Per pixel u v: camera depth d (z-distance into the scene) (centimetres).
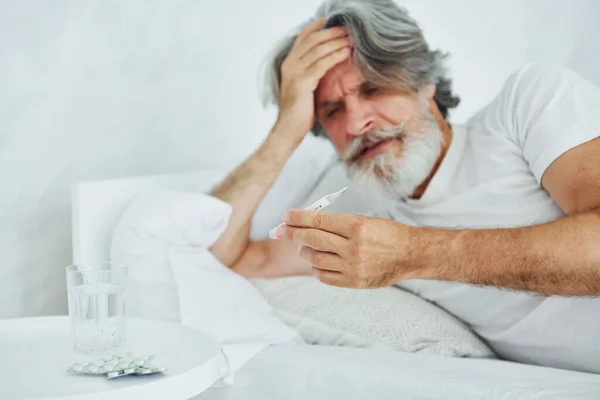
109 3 173
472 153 164
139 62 178
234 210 175
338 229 122
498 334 151
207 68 185
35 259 168
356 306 152
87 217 157
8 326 123
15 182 164
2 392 91
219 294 146
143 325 123
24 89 164
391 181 176
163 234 150
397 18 180
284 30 184
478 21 198
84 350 109
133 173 179
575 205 138
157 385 92
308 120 181
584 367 141
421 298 163
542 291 123
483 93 198
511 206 155
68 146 170
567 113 144
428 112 179
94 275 109
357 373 116
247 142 187
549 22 206
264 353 128
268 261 174
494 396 105
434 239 124
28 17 164
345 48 178
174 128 182
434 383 110
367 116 178
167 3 180
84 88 172
